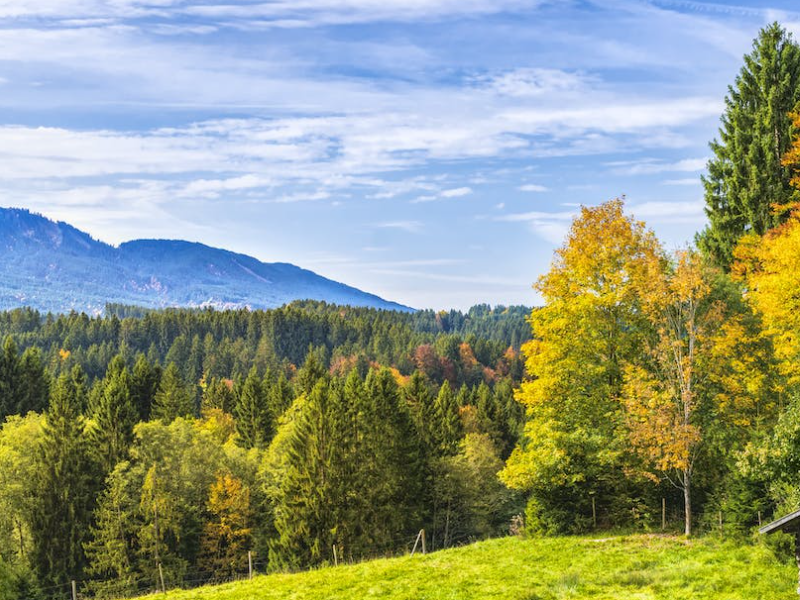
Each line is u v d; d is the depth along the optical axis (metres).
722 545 30.58
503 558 33.62
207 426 114.56
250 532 71.31
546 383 39.00
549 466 39.19
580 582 27.23
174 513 68.12
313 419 65.81
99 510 68.06
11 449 70.81
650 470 38.09
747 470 28.73
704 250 50.44
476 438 95.56
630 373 34.44
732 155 49.31
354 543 64.56
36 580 60.72
